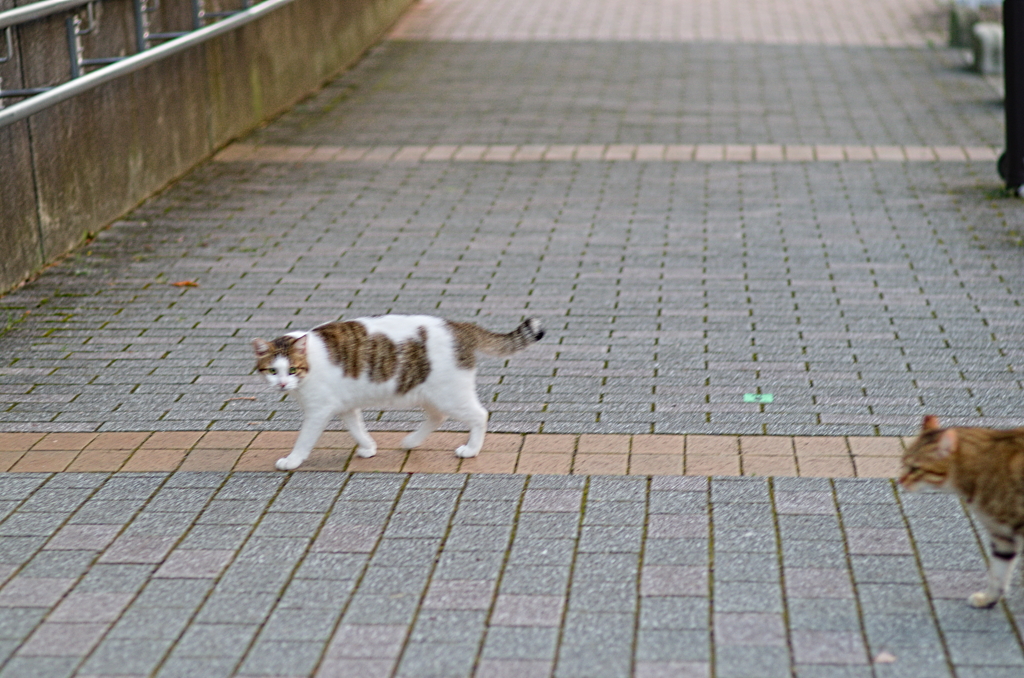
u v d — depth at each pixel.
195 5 12.71
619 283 9.27
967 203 11.14
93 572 5.20
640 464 6.20
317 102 15.96
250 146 13.86
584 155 13.14
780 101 15.35
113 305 8.97
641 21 20.78
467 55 18.53
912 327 8.18
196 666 4.50
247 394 7.29
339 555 5.33
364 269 9.73
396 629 4.73
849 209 11.07
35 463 6.32
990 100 15.19
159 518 5.70
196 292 9.25
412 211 11.34
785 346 7.91
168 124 12.39
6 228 9.25
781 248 10.03
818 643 4.59
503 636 4.67
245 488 6.01
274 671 4.46
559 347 7.99
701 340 8.06
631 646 4.59
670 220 10.88
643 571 5.14
